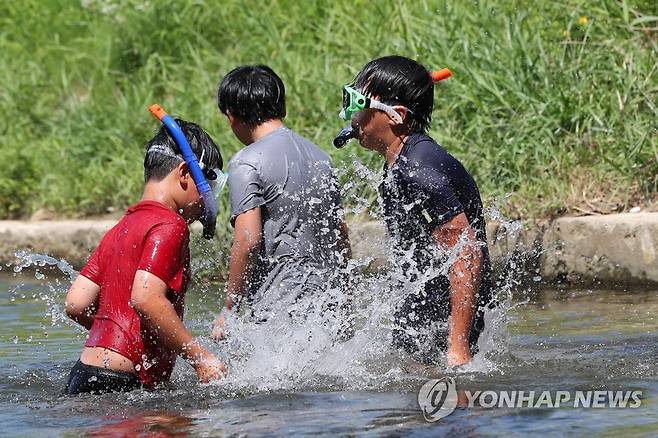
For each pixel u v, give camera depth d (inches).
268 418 361.7
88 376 402.6
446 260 425.7
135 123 948.6
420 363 437.4
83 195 888.3
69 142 965.2
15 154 942.4
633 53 779.4
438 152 428.5
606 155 726.5
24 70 1085.8
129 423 361.1
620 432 335.9
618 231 643.5
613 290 642.8
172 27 1058.7
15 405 395.9
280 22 989.8
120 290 405.4
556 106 754.2
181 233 403.5
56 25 1132.5
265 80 467.8
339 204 473.7
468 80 791.7
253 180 452.4
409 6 911.0
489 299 448.5
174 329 397.1
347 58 892.0
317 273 459.8
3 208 910.4
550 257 666.2
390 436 335.0
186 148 413.7
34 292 713.0
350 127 444.8
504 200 703.1
